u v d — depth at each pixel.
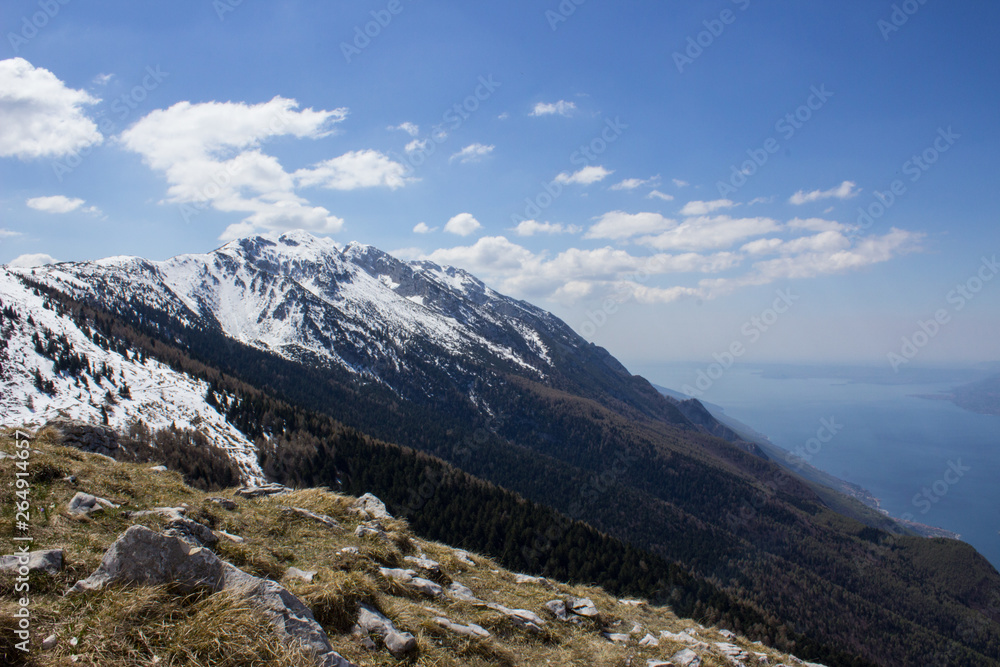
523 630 12.24
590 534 77.75
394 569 13.02
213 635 6.79
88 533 9.35
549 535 75.62
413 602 11.62
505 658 10.45
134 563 7.54
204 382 163.25
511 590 15.15
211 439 117.81
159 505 12.22
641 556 72.12
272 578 10.21
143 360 162.12
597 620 14.69
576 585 18.42
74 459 14.17
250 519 13.36
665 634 15.17
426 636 10.05
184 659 6.47
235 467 108.00
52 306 180.00
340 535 14.16
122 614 6.76
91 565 8.08
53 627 6.49
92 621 6.62
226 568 8.05
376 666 8.45
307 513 14.80
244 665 6.62
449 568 15.33
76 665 6.00
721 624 56.66
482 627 11.65
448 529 81.81
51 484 11.38
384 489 107.31
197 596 7.54
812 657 54.62
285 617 7.50
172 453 101.25
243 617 7.11
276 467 116.06
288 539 12.88
